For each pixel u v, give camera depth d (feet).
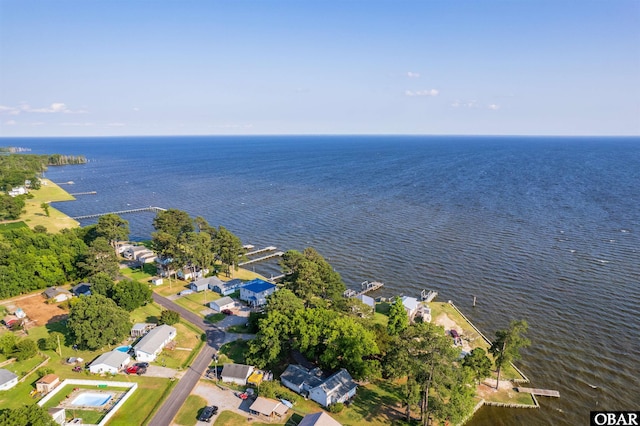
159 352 270.05
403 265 434.71
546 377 253.24
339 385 226.38
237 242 410.11
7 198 584.81
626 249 464.65
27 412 175.52
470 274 407.85
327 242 512.22
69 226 572.92
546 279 391.24
